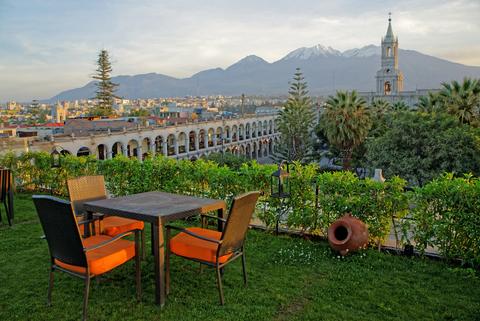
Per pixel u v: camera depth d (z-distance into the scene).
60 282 5.41
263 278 5.53
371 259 6.23
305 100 56.22
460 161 23.36
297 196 7.36
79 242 4.36
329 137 35.00
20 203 10.51
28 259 6.29
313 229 7.25
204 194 8.53
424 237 6.18
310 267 5.95
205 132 66.81
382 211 6.54
